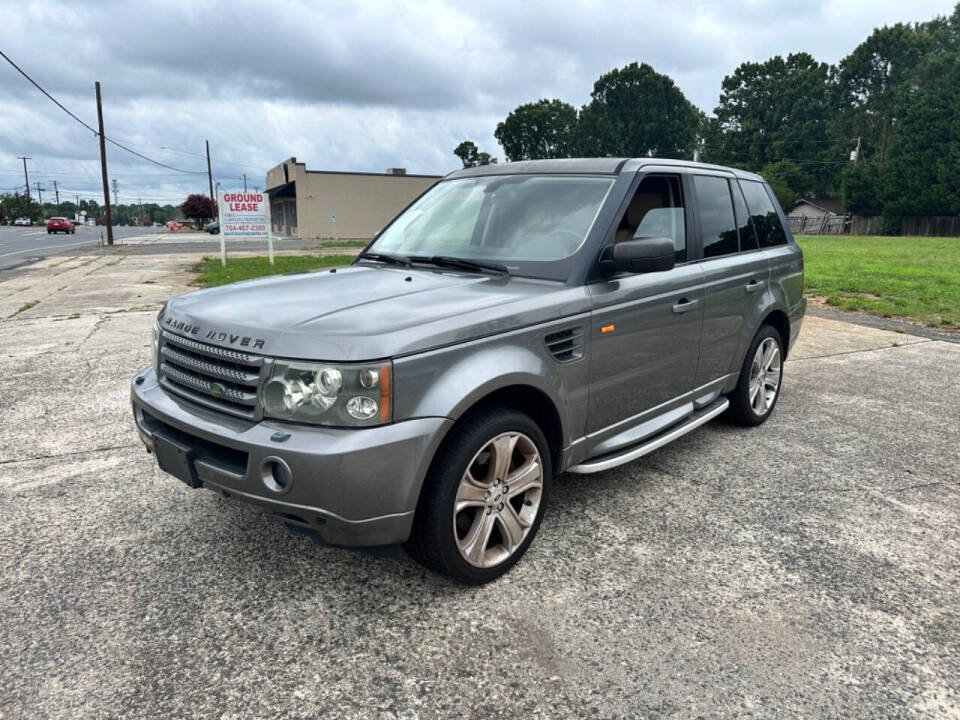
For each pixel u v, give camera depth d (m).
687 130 80.44
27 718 2.05
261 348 2.44
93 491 3.66
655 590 2.75
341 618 2.56
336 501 2.31
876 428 4.85
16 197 110.12
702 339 3.95
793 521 3.38
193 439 2.69
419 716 2.08
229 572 2.88
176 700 2.13
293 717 2.07
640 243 3.04
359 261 3.86
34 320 9.03
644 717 2.07
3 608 2.61
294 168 48.91
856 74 82.69
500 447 2.71
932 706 2.13
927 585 2.82
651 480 3.89
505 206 3.66
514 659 2.34
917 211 58.25
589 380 3.13
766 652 2.38
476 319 2.63
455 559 2.62
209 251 28.25
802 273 5.27
